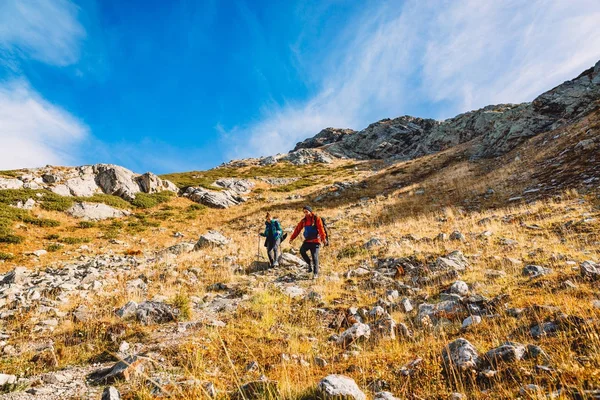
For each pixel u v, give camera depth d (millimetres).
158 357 4410
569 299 4898
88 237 21250
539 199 15938
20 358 4664
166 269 11258
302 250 10188
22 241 18641
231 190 41094
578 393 2326
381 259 10625
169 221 27359
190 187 36531
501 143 36625
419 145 66250
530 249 9273
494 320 4602
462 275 7887
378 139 81312
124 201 29641
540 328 3918
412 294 7293
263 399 3018
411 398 2869
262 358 4312
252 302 7168
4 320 6523
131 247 20266
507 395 2564
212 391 3250
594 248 8430
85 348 4965
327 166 69562
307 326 5832
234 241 18953
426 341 4387
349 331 4977
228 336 5113
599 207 12156
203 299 7879
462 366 3129
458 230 13102
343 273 9750
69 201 25500
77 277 11156
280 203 33750
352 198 32188
